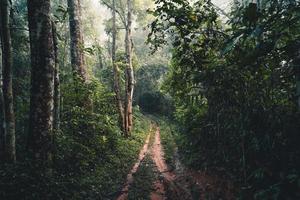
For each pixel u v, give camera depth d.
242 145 8.12
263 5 6.93
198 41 9.06
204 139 12.85
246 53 6.88
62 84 14.53
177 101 15.70
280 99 7.74
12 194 7.27
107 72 32.91
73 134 12.90
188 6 8.59
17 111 13.11
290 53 5.72
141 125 34.22
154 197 10.48
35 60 8.80
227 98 8.80
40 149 8.72
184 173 13.03
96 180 10.82
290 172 6.20
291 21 5.43
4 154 8.96
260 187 7.09
